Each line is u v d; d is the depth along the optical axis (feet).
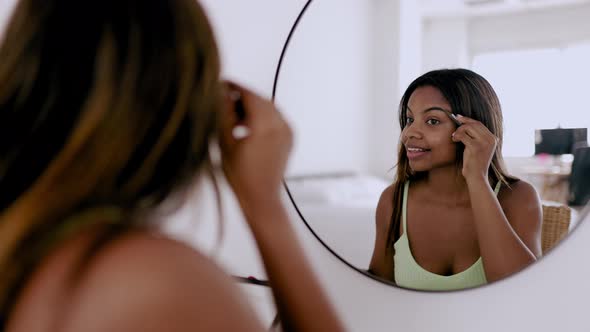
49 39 0.96
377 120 2.51
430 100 2.42
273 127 1.54
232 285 0.99
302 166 2.63
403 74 2.46
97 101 0.91
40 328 0.86
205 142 1.13
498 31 2.33
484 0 2.34
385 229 2.53
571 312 2.52
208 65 1.08
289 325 1.50
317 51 2.58
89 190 0.93
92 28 0.95
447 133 2.40
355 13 2.52
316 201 2.62
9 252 0.91
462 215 2.42
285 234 1.53
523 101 2.31
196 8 1.09
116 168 0.95
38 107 0.95
